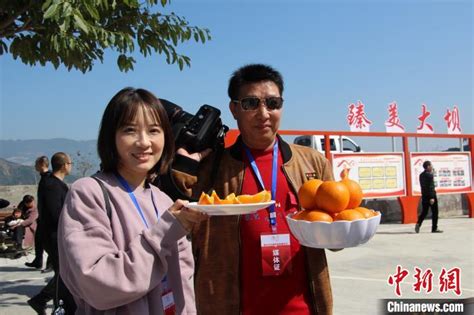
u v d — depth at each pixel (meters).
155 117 1.91
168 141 2.04
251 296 2.50
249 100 2.59
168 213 1.80
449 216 15.62
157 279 1.73
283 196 2.63
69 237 1.68
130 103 1.87
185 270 2.08
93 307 1.71
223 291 2.49
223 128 2.75
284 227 2.56
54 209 5.14
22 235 9.52
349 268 7.56
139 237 1.74
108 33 4.39
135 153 1.87
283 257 2.50
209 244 2.55
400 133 13.20
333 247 2.13
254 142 2.68
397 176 13.27
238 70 2.69
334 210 2.17
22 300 5.99
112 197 1.84
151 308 1.80
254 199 2.01
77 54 4.45
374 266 7.71
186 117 2.65
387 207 14.27
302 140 16.44
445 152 14.34
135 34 5.09
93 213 1.75
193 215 1.82
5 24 4.22
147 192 2.04
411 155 13.57
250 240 2.54
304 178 2.71
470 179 14.80
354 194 2.23
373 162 12.84
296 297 2.50
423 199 11.76
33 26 4.25
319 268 2.56
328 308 2.54
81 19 3.36
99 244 1.69
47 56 4.45
